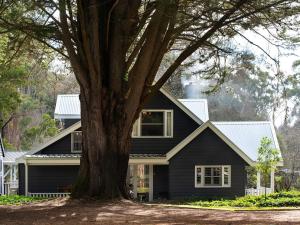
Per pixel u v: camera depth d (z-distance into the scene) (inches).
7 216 593.9
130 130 780.6
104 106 752.3
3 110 1638.8
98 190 748.6
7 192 1562.5
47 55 919.7
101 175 750.5
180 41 869.8
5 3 682.8
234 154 1261.1
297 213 627.8
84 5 729.6
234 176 1257.4
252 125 1454.2
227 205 941.2
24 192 1300.4
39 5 647.8
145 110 1311.5
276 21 748.0
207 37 764.6
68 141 1318.9
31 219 560.7
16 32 815.7
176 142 1315.2
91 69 735.7
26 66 1339.8
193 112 1424.7
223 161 1258.0
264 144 1119.6
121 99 761.6
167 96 1315.2
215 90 884.6
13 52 1026.7
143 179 1306.6
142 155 1267.2
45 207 687.1
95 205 689.0
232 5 723.4
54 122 1979.6
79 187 761.6
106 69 759.1
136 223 519.2
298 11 730.8
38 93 2158.0
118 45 751.1
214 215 596.4
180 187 1253.1
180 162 1256.8
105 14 753.0
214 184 1256.8
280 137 1959.9
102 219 552.1
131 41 767.1
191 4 717.3
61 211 629.0
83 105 765.3
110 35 756.0
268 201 950.4
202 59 840.3
